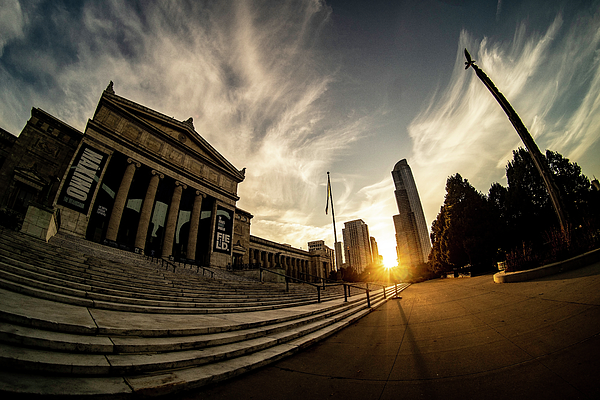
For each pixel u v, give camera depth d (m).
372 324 7.76
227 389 3.21
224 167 42.44
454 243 33.00
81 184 24.31
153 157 31.72
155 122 34.38
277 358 4.56
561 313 5.15
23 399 2.26
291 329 6.73
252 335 5.57
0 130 22.44
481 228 29.34
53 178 24.31
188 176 35.62
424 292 16.47
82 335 3.92
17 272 6.58
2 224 11.76
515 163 28.03
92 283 8.40
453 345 4.56
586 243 10.85
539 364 3.13
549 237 13.41
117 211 26.89
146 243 30.97
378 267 56.34
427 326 6.47
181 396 2.94
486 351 3.96
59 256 10.39
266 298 13.25
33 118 24.50
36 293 5.71
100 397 2.55
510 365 3.28
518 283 10.83
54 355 3.11
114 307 6.58
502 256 27.67
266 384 3.40
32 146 23.80
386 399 2.79
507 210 27.89
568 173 23.94
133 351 3.82
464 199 33.16
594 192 21.83
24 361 2.71
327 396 2.98
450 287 17.09
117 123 29.98
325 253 79.94
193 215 35.56
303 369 4.03
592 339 3.50
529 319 5.29
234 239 45.03
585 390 2.32
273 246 58.59
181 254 33.88
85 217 23.86
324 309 9.75
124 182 28.39
